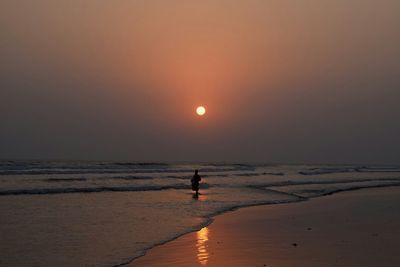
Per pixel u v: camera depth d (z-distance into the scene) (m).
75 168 46.56
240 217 16.75
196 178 24.41
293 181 36.59
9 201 19.27
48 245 11.05
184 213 17.42
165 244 11.52
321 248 11.02
